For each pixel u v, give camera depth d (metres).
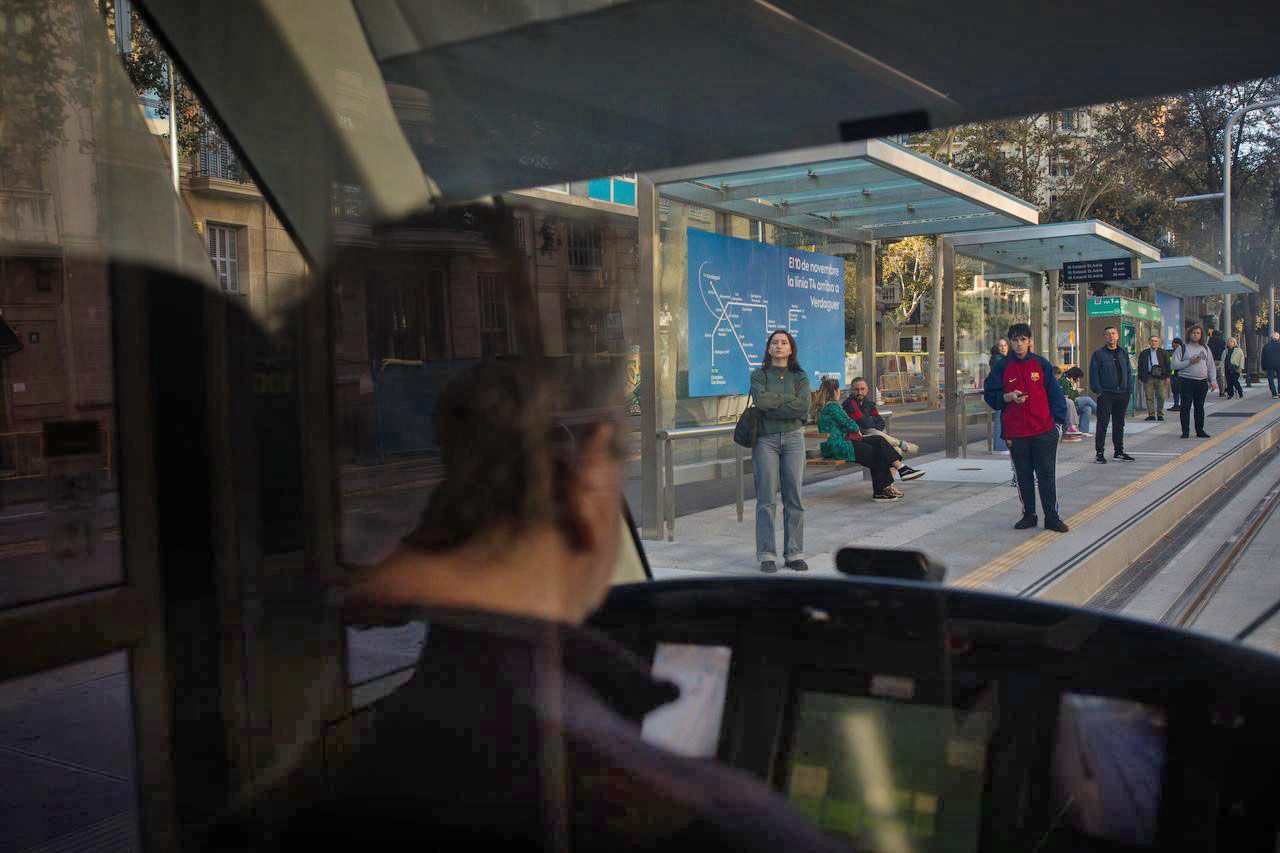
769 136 1.73
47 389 2.35
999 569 5.04
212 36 1.91
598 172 1.74
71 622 1.84
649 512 6.97
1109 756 0.94
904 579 1.15
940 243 12.67
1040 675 0.99
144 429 1.93
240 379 1.84
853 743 1.01
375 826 0.81
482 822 0.76
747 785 0.80
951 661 1.01
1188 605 4.10
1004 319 14.62
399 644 0.81
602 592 0.85
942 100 1.63
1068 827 0.94
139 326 2.00
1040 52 1.46
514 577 0.81
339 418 1.60
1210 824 0.88
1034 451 6.88
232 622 1.66
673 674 1.03
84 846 2.26
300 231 1.81
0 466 2.25
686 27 1.52
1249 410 20.48
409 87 1.73
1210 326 23.47
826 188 7.67
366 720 0.84
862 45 1.50
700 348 7.88
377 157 1.71
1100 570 5.20
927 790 0.99
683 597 1.12
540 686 0.77
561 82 1.69
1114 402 11.92
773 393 5.77
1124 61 1.47
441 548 0.82
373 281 1.57
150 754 1.77
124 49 2.14
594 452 0.84
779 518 8.10
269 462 1.73
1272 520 6.87
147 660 1.78
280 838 0.92
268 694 1.56
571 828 0.75
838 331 9.88
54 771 2.51
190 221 1.97
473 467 0.82
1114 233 12.40
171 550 1.81
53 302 2.44
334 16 1.74
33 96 2.26
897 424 19.02
